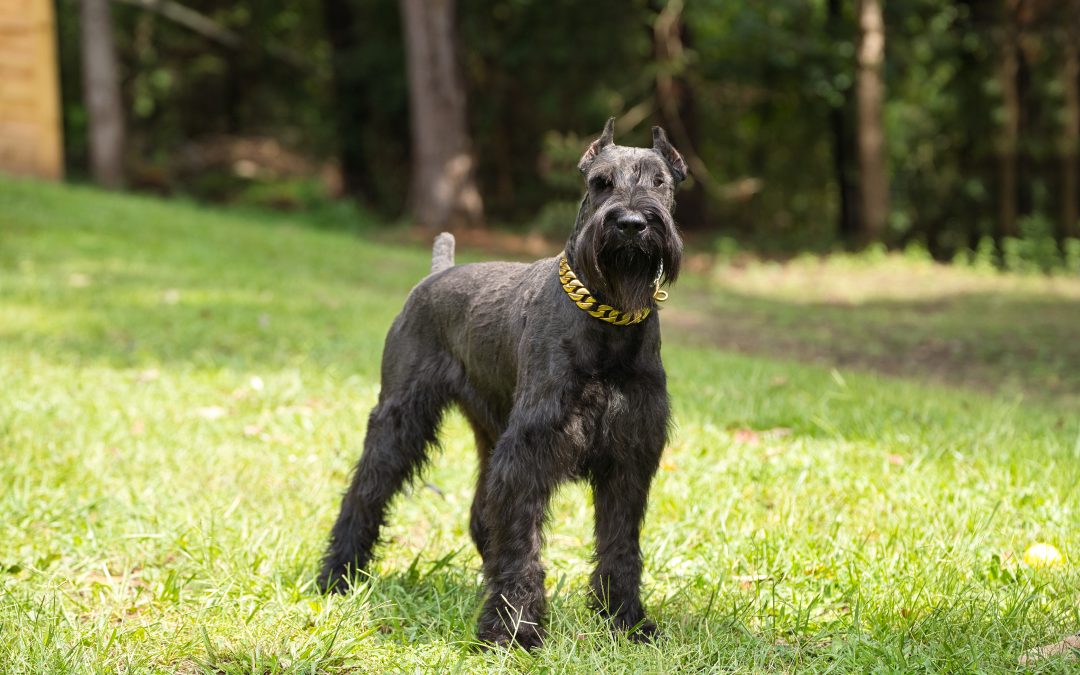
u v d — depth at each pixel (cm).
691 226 2420
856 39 2088
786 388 773
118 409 639
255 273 1281
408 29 2178
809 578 423
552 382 360
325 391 719
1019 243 2017
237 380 732
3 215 1466
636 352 364
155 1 2369
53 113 2009
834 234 2442
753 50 2261
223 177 2559
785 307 1530
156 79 3059
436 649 366
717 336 1253
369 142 2839
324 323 970
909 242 2480
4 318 896
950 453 574
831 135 2762
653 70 2234
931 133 2541
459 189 2209
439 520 505
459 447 612
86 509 478
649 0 2272
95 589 405
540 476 361
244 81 3116
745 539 459
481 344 405
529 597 366
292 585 416
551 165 2481
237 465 559
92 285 1095
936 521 472
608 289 352
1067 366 1097
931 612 386
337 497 524
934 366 1106
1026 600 388
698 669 356
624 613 384
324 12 2772
